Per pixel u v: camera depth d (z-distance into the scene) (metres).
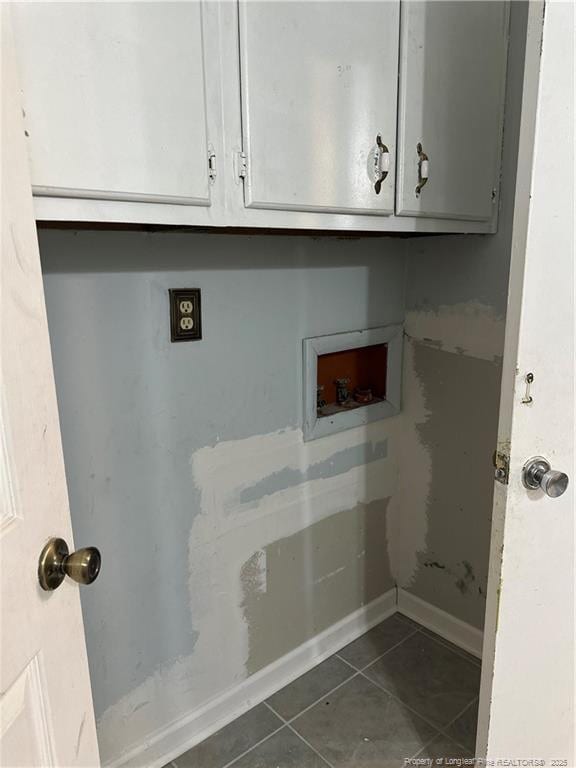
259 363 1.38
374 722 1.47
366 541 1.82
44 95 0.69
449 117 1.24
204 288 1.24
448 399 1.69
